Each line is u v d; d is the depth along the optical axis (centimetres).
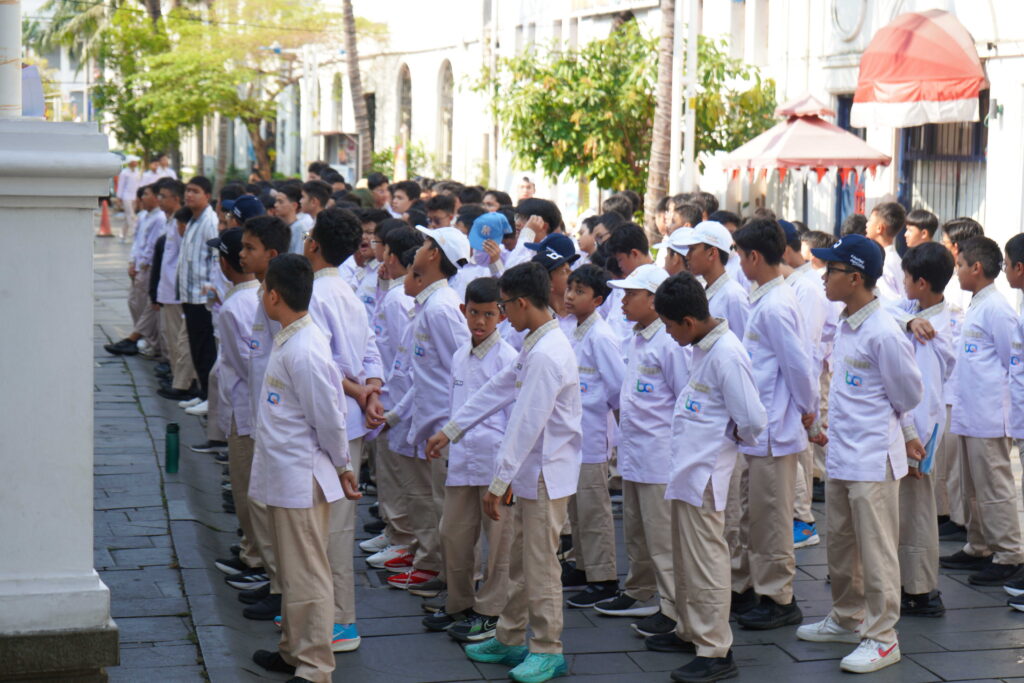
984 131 1391
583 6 2338
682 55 1578
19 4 515
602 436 689
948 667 600
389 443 730
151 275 1287
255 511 652
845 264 610
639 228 745
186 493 840
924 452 634
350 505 616
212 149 5159
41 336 482
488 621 629
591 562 691
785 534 658
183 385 1180
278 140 4341
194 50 3119
